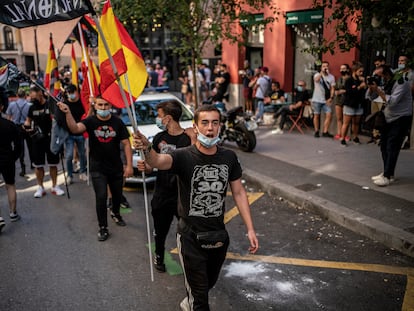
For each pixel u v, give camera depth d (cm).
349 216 626
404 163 879
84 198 797
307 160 944
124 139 621
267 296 462
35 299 468
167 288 482
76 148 978
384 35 620
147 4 951
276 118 1264
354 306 440
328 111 1145
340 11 675
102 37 382
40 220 697
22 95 941
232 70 1636
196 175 350
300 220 665
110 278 508
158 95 1048
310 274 505
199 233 355
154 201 480
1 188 873
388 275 498
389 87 723
